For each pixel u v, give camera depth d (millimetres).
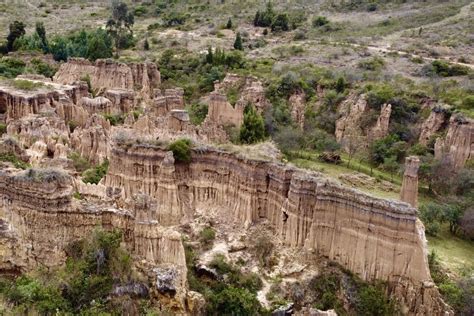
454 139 80062
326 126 99875
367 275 41406
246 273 41750
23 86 78688
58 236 38312
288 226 44500
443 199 70188
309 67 119188
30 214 38469
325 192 42750
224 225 46625
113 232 38500
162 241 38688
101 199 42406
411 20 157625
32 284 35500
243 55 131375
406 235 40188
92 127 65062
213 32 160750
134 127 67250
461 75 108500
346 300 40719
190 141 49812
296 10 180000
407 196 62500
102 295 36375
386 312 39719
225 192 48188
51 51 130500
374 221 41062
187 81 117375
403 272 40438
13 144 54062
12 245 38781
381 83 102500
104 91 94188
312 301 40594
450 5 164375
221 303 37906
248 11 183750
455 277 50281
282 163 47469
